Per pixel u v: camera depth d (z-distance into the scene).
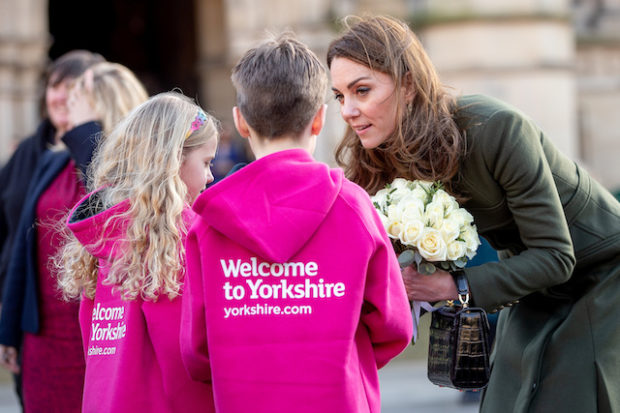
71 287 3.63
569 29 22.94
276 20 21.25
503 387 3.87
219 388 3.01
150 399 3.29
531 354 3.73
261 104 3.14
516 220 3.65
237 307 3.04
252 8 21.38
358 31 3.63
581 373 3.68
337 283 3.03
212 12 24.92
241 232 2.99
